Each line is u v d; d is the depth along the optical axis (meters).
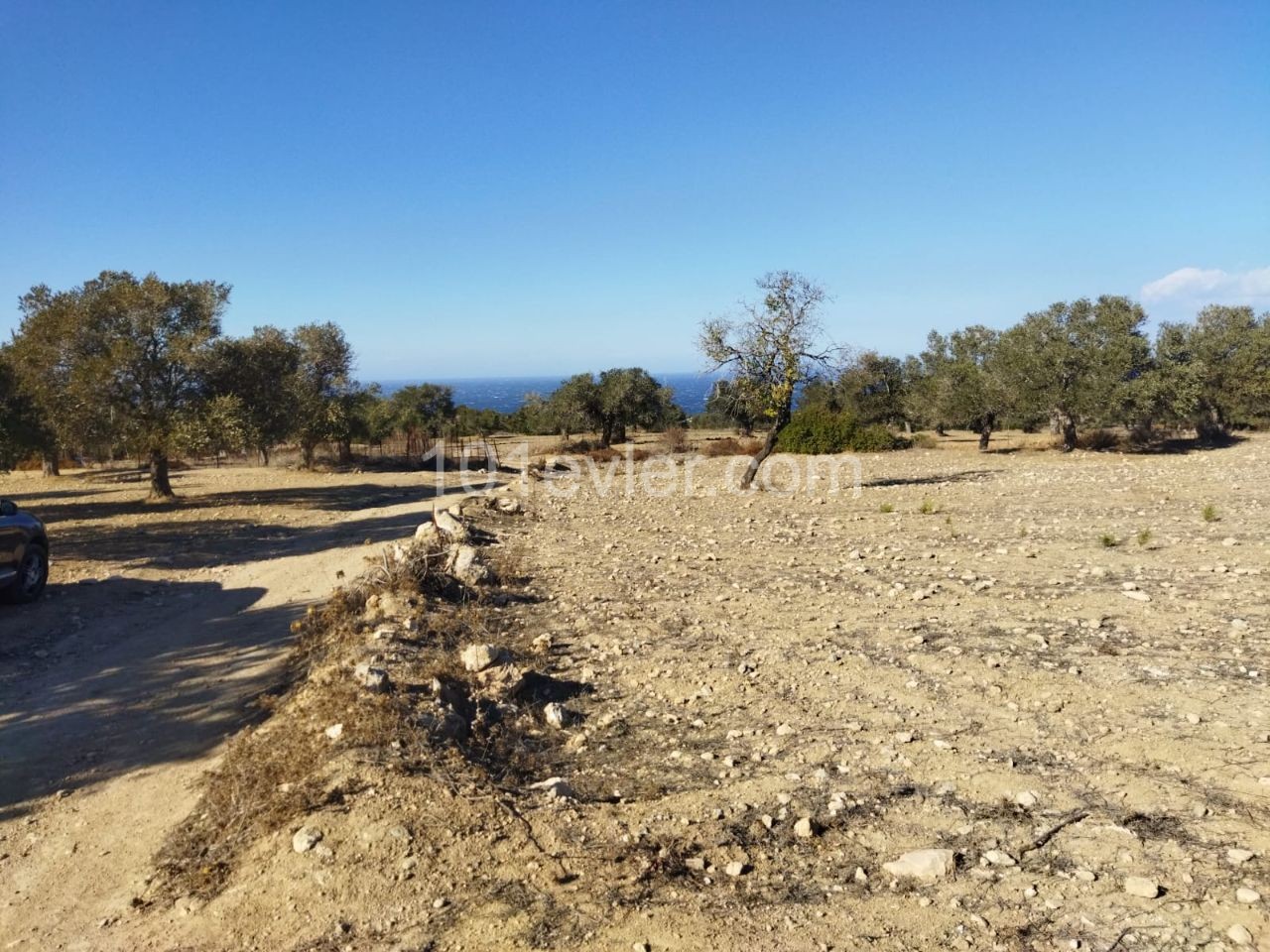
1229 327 40.06
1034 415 35.72
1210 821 4.23
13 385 19.98
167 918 4.09
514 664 7.06
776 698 6.38
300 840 4.33
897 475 27.19
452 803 4.64
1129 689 6.08
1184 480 20.88
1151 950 3.34
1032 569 10.50
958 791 4.75
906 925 3.61
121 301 23.16
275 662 8.43
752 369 22.50
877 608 8.89
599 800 4.87
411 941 3.61
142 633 9.98
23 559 11.24
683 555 12.88
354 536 17.91
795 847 4.28
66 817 5.41
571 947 3.53
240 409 24.52
